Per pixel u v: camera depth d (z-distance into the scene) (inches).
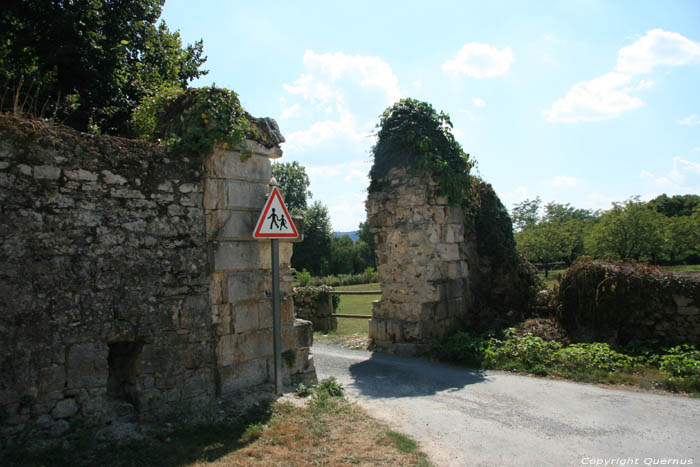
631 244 747.4
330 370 296.8
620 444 164.1
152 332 174.9
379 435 172.9
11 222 145.3
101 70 405.4
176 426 166.1
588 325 326.0
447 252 366.6
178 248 185.9
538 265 1080.8
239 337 201.8
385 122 375.9
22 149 149.4
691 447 159.9
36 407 146.0
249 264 207.2
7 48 344.2
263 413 185.2
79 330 156.3
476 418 195.6
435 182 357.7
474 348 311.0
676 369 245.6
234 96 206.7
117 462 136.7
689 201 1563.7
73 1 377.4
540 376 265.4
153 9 480.7
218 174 200.4
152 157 182.4
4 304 142.0
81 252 159.2
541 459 153.1
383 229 374.3
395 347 350.3
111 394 175.0
